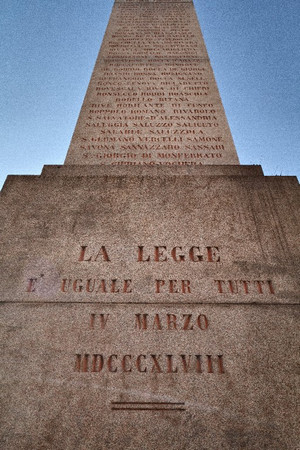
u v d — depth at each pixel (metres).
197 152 4.79
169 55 6.63
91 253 3.04
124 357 2.46
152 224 3.24
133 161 4.64
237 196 3.45
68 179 3.61
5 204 3.39
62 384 2.34
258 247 3.07
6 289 2.81
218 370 2.40
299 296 2.77
